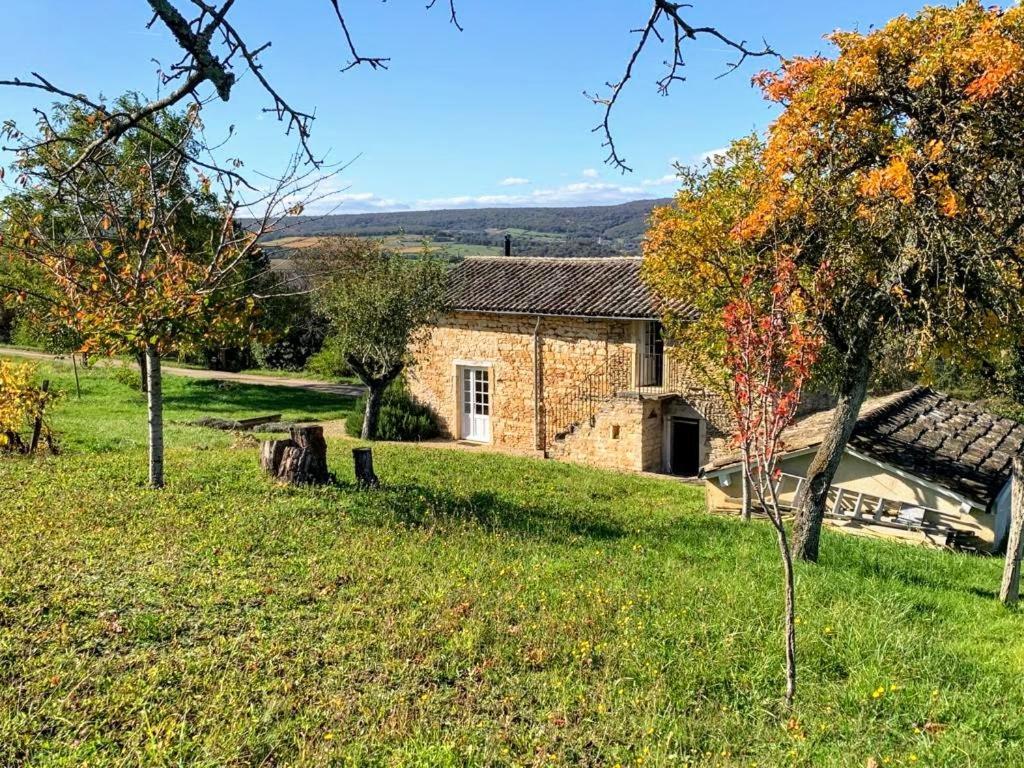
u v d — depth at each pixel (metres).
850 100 8.29
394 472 14.42
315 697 5.31
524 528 10.51
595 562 8.88
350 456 16.28
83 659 5.54
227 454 14.73
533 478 15.58
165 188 9.80
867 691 5.91
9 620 6.02
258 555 8.12
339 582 7.49
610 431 19.84
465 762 4.71
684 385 19.31
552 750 4.93
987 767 4.99
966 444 14.16
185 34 2.44
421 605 7.00
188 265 9.84
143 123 3.26
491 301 22.08
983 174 7.86
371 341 20.70
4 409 13.18
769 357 5.79
